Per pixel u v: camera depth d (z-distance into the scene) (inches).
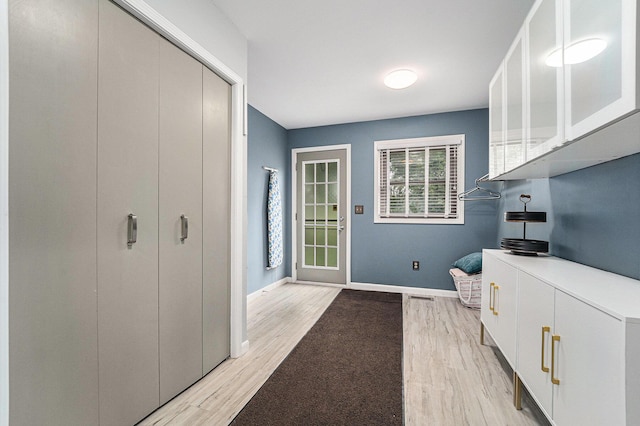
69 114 42.9
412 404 61.4
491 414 58.4
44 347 40.5
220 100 76.3
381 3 69.9
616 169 53.1
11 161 36.9
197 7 65.6
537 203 88.2
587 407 36.9
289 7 71.7
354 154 161.2
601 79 34.1
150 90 56.3
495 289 75.1
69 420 43.5
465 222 142.2
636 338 30.4
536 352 51.1
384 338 94.4
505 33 81.3
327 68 101.7
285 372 73.7
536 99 53.1
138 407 54.5
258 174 144.9
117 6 49.7
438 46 88.0
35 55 38.7
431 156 148.4
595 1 35.2
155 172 57.7
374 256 157.2
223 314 78.6
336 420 56.7
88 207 45.8
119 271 50.8
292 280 173.3
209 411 58.9
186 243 65.8
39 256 39.8
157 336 58.6
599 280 47.5
